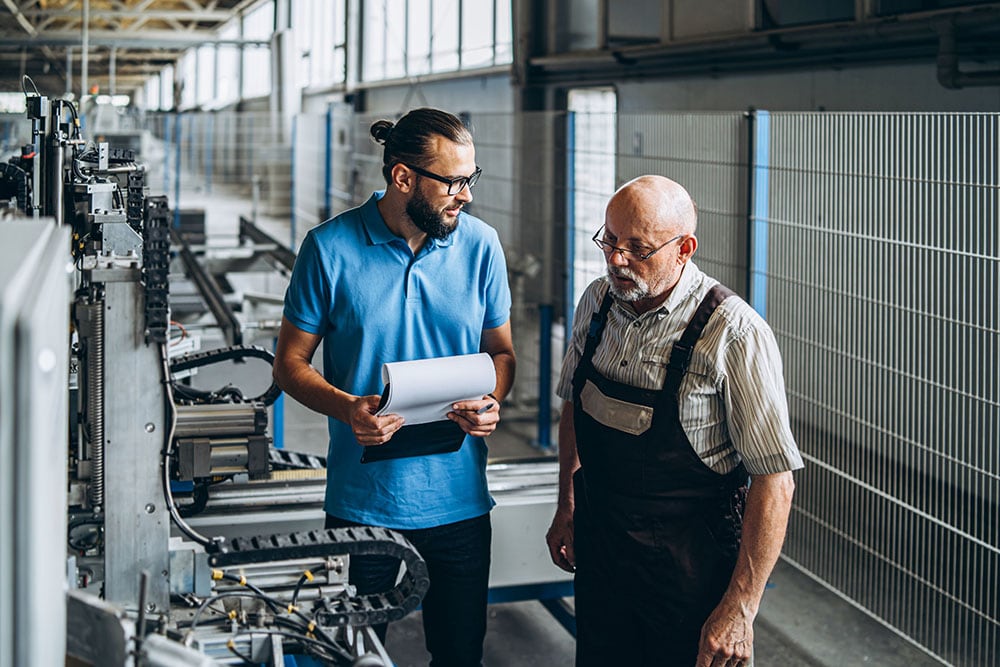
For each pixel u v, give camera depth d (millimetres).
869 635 3170
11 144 8484
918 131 2598
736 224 3369
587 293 1944
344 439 1871
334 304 1824
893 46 4383
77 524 1892
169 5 15508
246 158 11070
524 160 5227
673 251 1685
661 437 1729
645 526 1775
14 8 11992
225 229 10852
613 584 1855
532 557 2486
